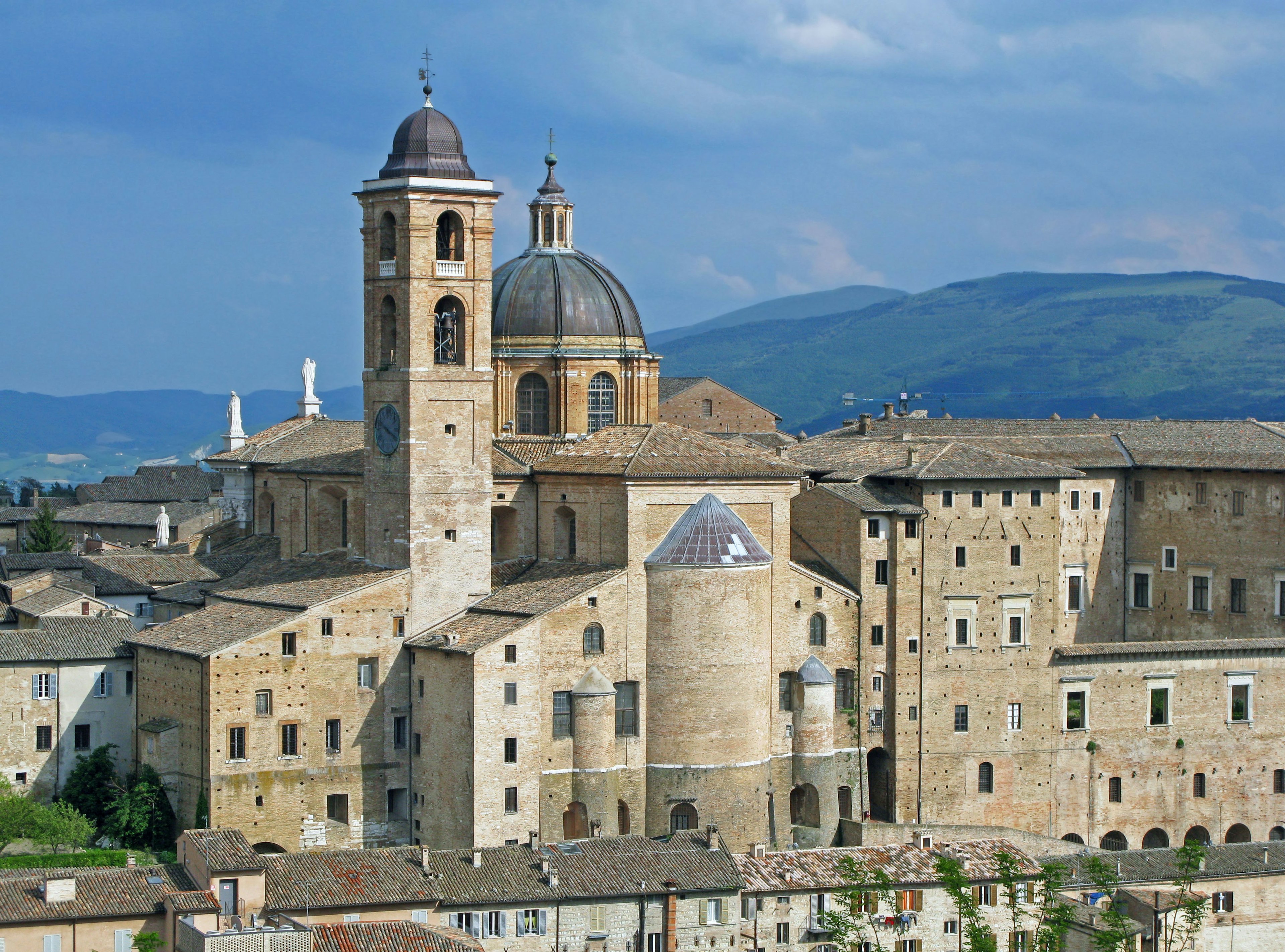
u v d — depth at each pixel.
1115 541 193.25
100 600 178.88
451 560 158.25
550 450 169.62
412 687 155.62
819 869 133.50
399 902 120.81
